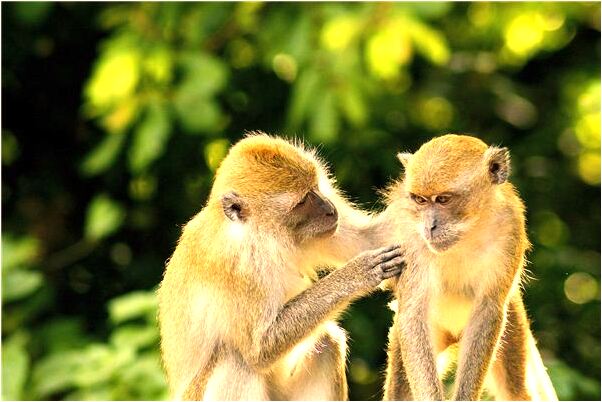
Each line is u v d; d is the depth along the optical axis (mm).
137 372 13008
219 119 16172
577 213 19141
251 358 9922
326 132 14648
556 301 17438
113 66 15227
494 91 18797
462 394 9164
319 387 10328
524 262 9922
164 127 15188
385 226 9977
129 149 16125
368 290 9461
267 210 9836
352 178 17203
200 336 10281
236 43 17734
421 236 9219
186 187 18484
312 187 9906
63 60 19031
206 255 10117
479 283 9328
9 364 13812
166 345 10750
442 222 8953
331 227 9852
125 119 15312
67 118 19312
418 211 9133
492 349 9250
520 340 10047
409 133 18297
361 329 16094
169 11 16062
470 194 9000
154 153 15086
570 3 18578
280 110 18094
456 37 19297
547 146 19109
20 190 19328
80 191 19312
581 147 19469
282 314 9727
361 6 15336
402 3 15141
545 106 19500
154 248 18766
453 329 9922
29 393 13711
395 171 17125
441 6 15242
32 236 18922
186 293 10367
